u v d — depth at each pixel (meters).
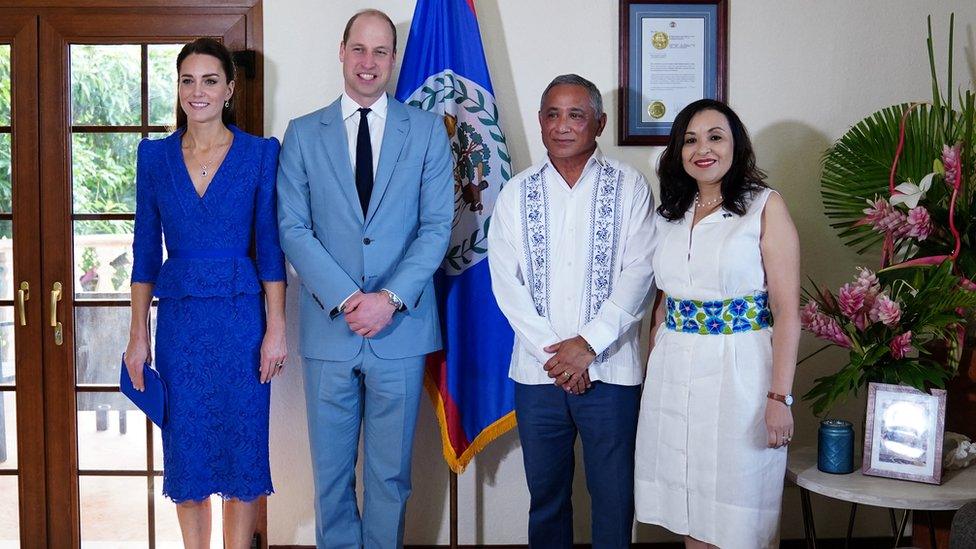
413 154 2.29
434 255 2.26
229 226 2.24
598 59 2.68
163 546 2.75
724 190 1.96
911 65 2.71
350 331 2.26
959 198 2.29
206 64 2.20
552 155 2.24
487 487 2.78
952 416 2.28
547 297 2.21
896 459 2.03
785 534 2.79
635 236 2.18
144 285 2.31
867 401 2.08
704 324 1.95
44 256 2.69
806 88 2.71
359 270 2.25
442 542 2.79
